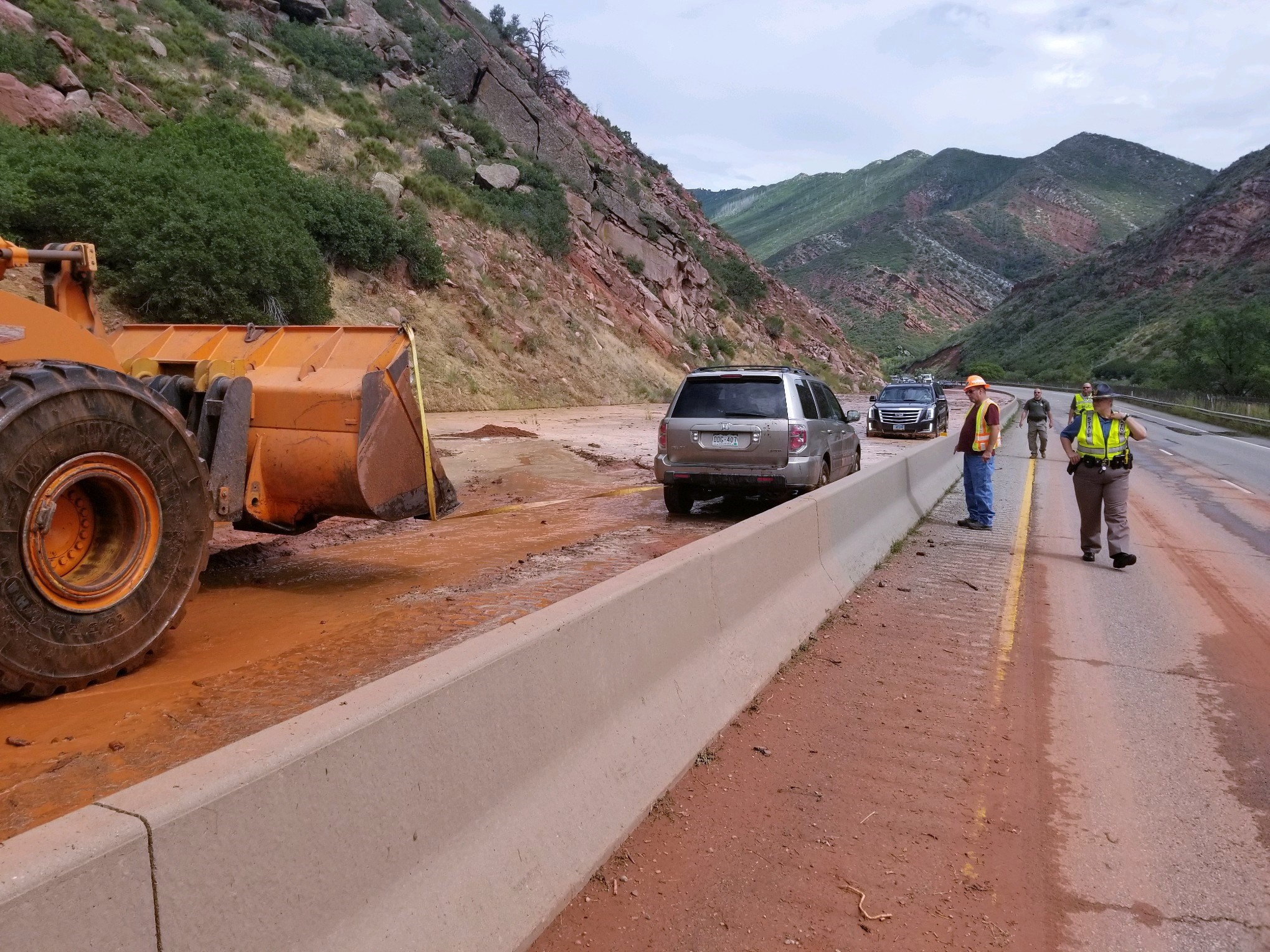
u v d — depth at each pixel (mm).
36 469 3975
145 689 4395
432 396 30578
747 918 2936
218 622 5684
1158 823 3699
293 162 36531
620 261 60969
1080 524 11555
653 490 13492
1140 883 3258
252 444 6262
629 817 3363
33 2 32312
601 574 7309
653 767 3674
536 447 19516
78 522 4418
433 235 39344
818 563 6969
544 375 38406
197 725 3941
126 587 4488
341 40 52469
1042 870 3328
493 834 2713
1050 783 4055
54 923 1534
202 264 23562
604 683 3559
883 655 5883
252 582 6906
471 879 2541
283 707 4160
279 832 2002
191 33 40875
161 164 25234
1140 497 15289
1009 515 12367
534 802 2947
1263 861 3420
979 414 11102
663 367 52656
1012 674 5562
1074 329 130125
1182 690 5340
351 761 2225
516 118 60750
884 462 10312
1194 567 9141
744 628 5223
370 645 5176
